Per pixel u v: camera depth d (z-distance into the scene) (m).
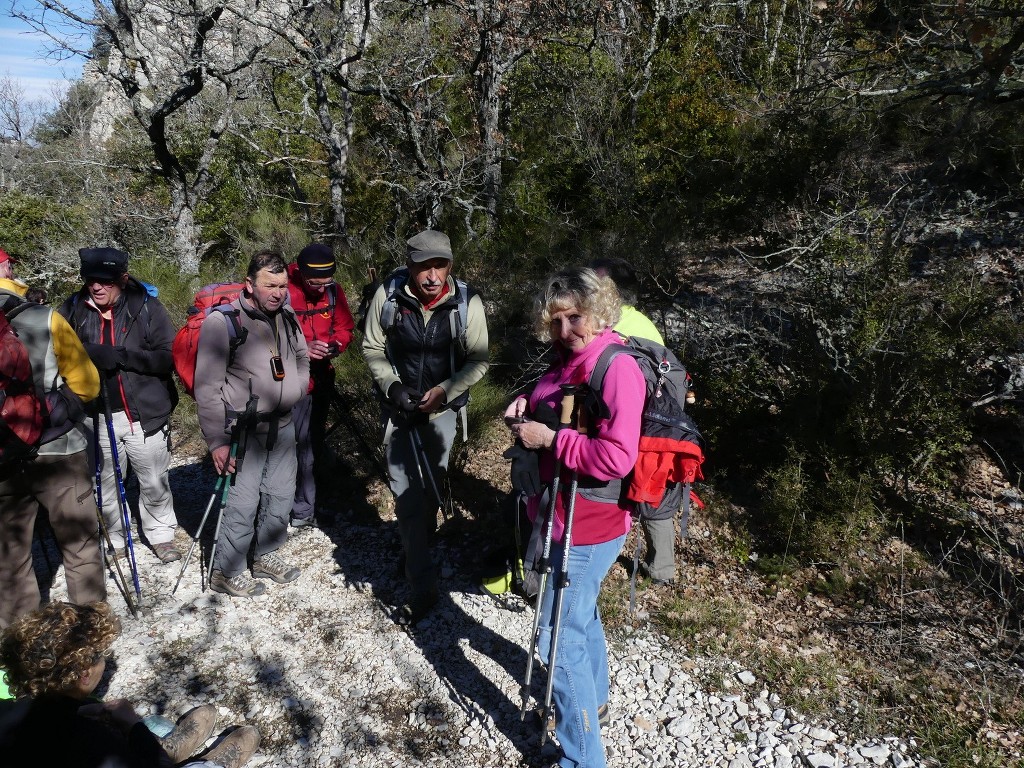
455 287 3.54
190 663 3.43
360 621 3.70
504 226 7.30
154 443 3.98
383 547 4.31
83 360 3.25
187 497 4.95
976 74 3.85
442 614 3.71
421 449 3.52
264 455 3.76
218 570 3.87
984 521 4.07
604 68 8.44
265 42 8.84
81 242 10.66
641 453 2.48
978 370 4.72
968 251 5.52
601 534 2.52
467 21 7.69
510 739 2.97
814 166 5.69
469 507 4.56
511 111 8.58
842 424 4.27
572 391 2.46
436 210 7.70
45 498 3.21
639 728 2.99
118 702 2.64
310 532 4.49
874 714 3.00
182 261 9.20
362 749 2.96
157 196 11.04
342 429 5.30
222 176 10.28
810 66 5.99
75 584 3.37
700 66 8.20
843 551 3.98
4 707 1.88
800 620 3.59
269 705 3.18
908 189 5.06
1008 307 4.75
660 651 3.42
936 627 3.47
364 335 3.61
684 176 7.19
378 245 7.46
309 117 9.73
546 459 2.60
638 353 2.51
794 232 5.36
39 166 14.06
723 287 6.04
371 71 8.51
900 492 4.32
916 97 4.38
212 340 3.51
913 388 4.20
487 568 3.83
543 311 2.45
